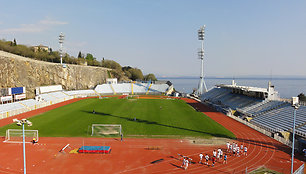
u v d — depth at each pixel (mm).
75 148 33500
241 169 26812
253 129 46438
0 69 77500
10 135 39625
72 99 94375
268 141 38156
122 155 30938
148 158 29969
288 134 39688
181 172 25750
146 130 43969
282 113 49438
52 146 34188
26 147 33625
